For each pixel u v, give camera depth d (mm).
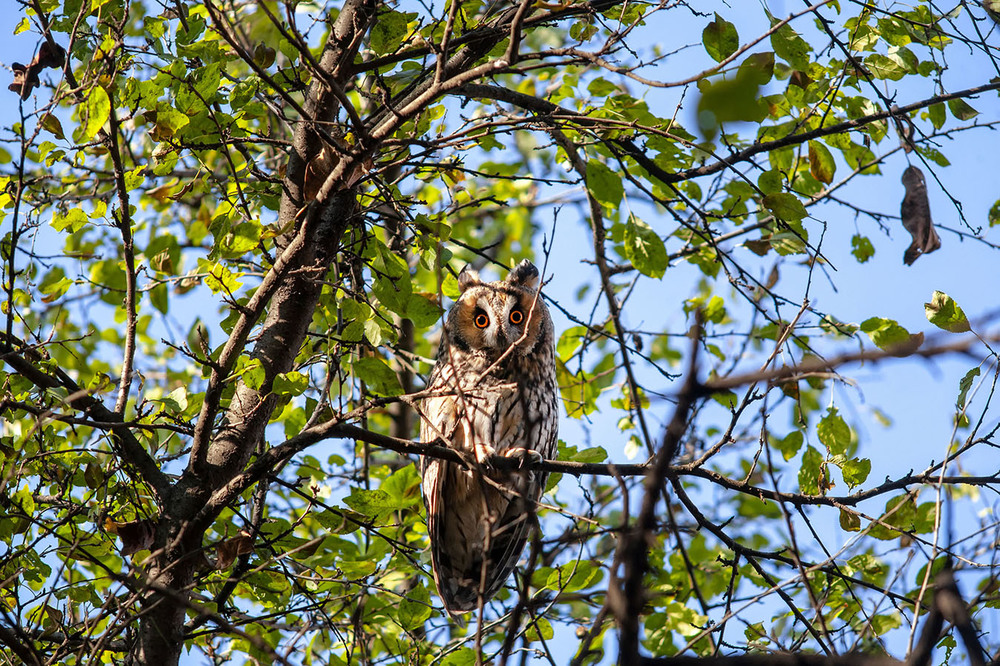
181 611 8641
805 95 9945
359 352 10820
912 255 9477
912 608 9305
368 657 10766
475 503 12047
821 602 9141
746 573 11805
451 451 8234
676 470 8773
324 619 9688
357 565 9305
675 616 10602
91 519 8453
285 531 9203
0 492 8289
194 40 8891
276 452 8320
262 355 9383
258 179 10047
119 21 8891
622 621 5039
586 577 9352
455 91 8039
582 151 10148
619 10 10078
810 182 11914
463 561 12570
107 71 8461
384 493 9031
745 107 3826
